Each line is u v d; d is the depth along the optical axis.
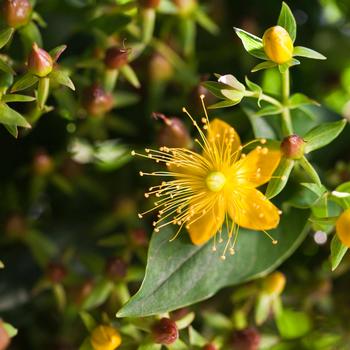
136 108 0.34
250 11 0.36
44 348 0.33
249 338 0.31
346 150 0.34
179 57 0.34
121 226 0.34
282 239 0.30
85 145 0.33
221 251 0.30
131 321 0.30
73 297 0.31
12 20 0.30
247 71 0.34
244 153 0.30
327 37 0.37
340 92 0.37
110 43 0.32
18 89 0.29
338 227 0.29
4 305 0.33
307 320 0.33
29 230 0.33
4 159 0.34
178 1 0.32
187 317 0.30
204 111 0.31
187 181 0.30
